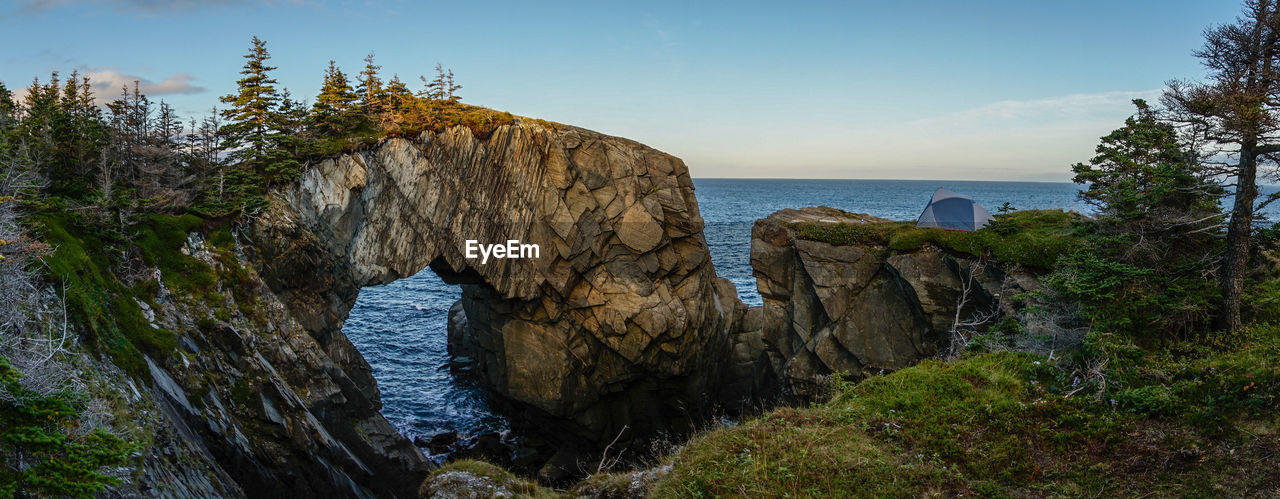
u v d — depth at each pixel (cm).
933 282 3008
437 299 6556
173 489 1259
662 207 4119
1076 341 1725
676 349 3859
